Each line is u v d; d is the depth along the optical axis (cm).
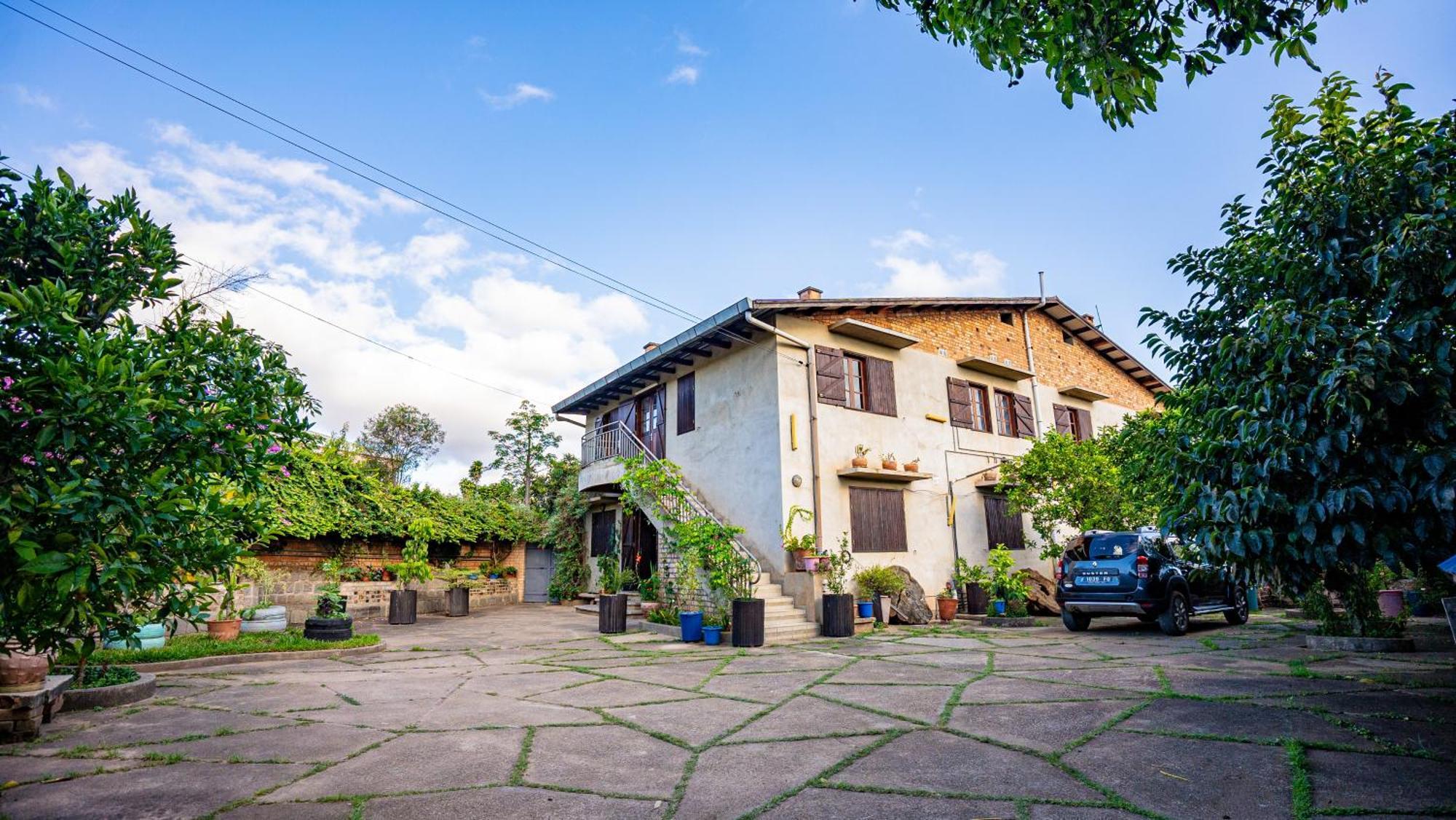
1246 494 416
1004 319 1730
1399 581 1227
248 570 450
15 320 275
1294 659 734
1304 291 444
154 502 317
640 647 989
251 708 577
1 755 437
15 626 286
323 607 1112
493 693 643
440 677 738
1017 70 371
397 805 352
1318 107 472
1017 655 844
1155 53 346
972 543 1466
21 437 274
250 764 420
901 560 1327
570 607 1783
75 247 418
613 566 1407
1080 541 1107
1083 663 767
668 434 1525
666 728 512
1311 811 326
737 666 793
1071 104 359
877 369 1398
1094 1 321
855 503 1278
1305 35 332
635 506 1467
